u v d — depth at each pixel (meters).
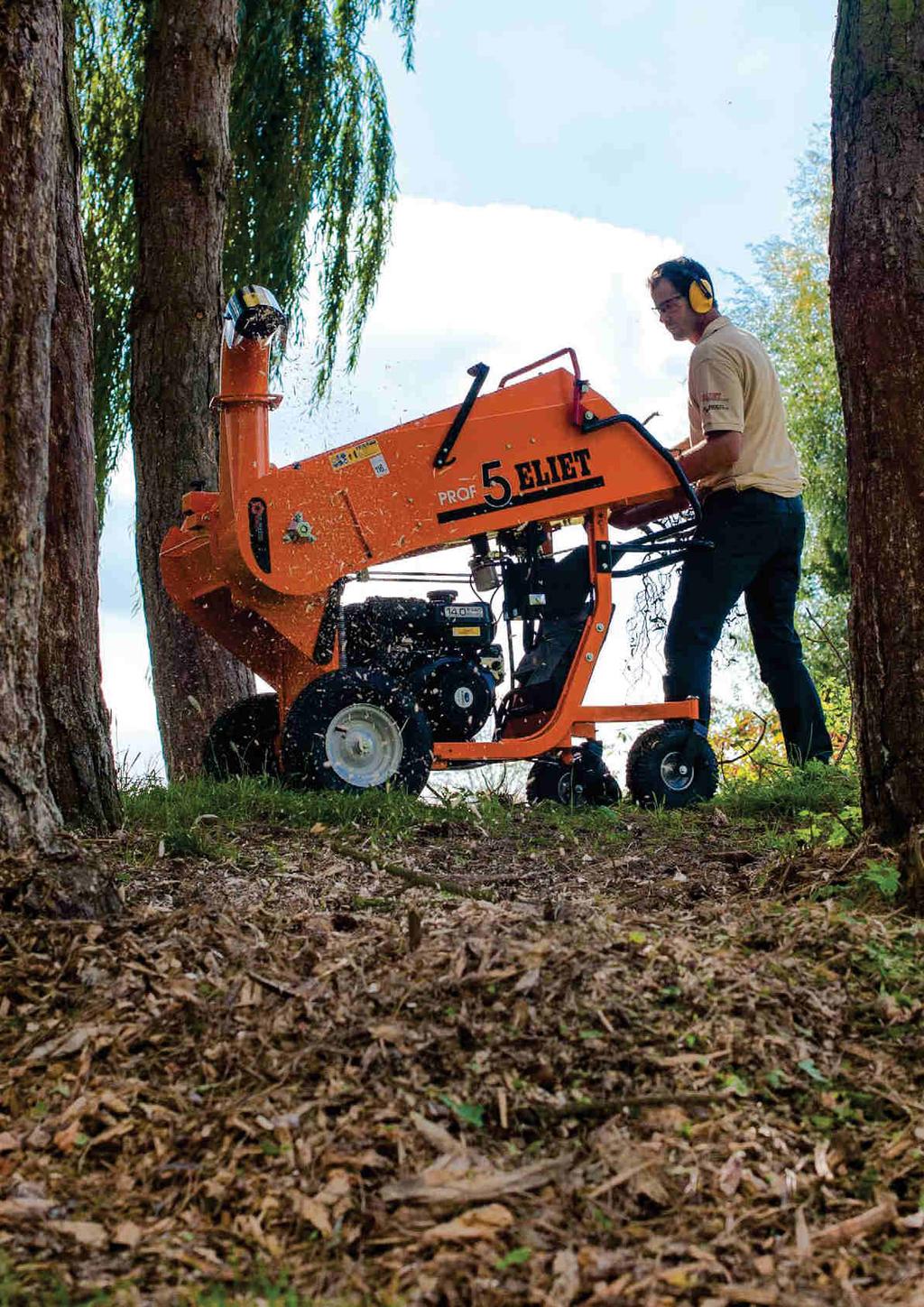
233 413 6.09
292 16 11.19
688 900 4.46
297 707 6.08
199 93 8.66
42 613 5.13
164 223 8.63
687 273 6.89
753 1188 2.61
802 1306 2.22
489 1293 2.24
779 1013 3.23
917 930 3.76
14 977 3.37
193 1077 2.96
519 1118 2.79
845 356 4.36
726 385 6.65
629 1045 3.04
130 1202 2.56
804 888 4.29
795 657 7.22
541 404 6.59
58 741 5.14
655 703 6.75
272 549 6.06
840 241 4.39
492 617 6.93
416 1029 3.06
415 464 6.35
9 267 3.76
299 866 4.93
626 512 7.00
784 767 7.11
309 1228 2.46
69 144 5.51
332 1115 2.79
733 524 6.77
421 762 6.27
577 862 5.25
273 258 11.18
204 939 3.59
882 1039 3.20
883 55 4.30
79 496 5.26
